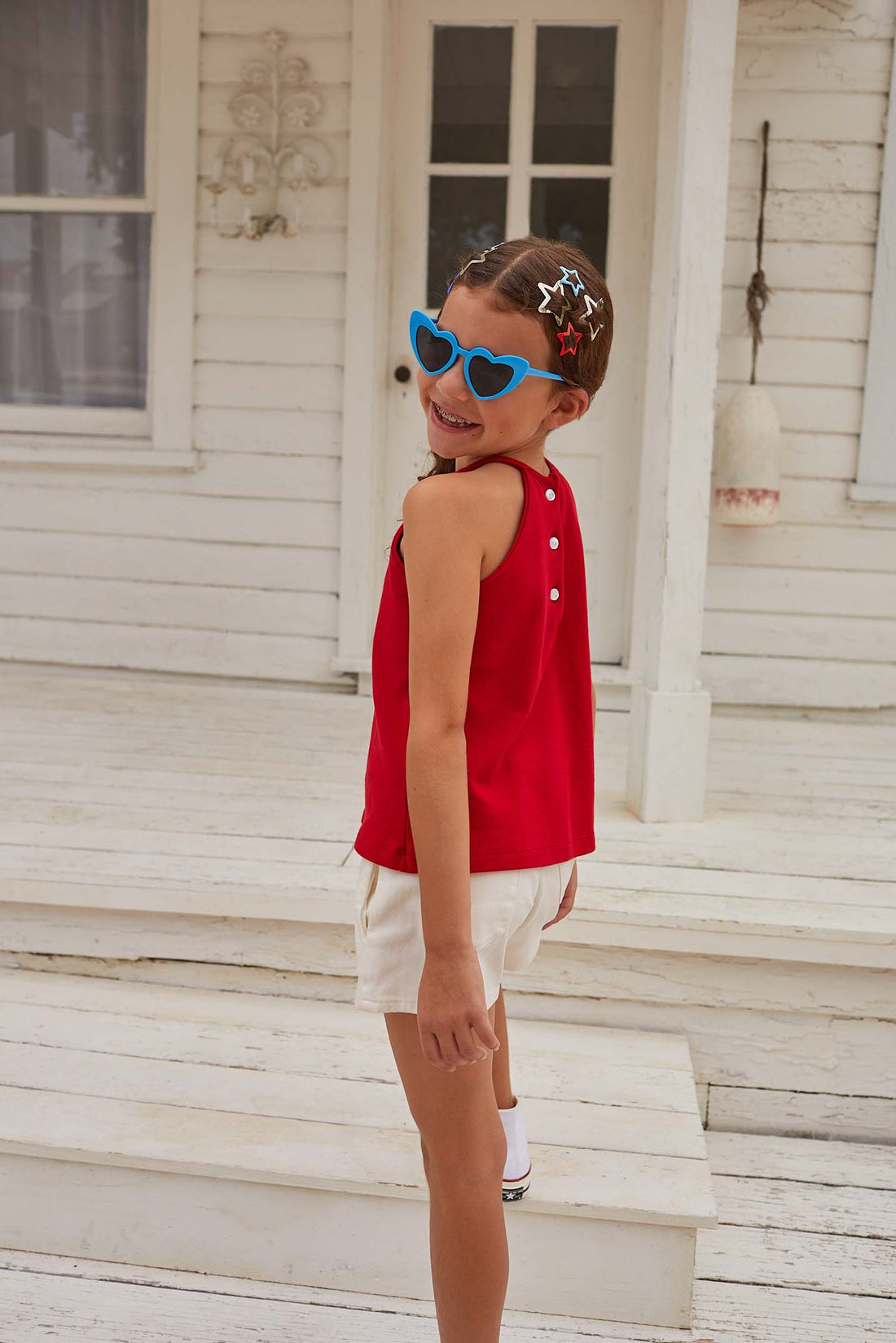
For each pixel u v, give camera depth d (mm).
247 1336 1598
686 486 2568
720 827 2650
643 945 2090
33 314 4164
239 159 3930
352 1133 1782
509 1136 1626
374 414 4004
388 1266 1693
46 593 4238
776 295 3900
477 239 3998
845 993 2090
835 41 3770
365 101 3836
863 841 2574
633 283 3934
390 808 1229
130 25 3971
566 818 1321
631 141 3865
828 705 4066
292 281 3992
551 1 3816
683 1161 1739
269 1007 2172
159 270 4020
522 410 1195
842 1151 2086
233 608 4180
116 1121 1785
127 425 4188
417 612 1136
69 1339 1578
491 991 1271
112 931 2230
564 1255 1660
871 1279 1756
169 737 3396
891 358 3881
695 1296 1710
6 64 4027
